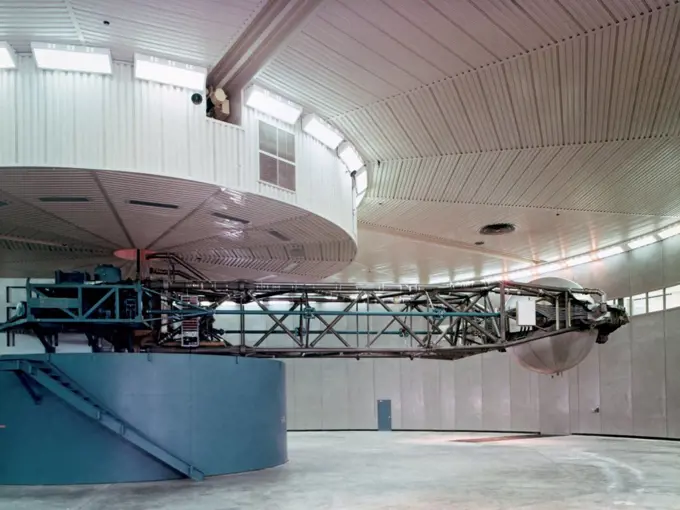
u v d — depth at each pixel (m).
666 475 15.34
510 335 18.52
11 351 27.05
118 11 10.23
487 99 13.31
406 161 17.14
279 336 35.25
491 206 21.08
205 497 12.48
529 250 28.22
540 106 13.52
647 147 15.57
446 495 12.66
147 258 19.22
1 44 10.95
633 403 26.75
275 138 13.71
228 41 11.34
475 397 33.66
